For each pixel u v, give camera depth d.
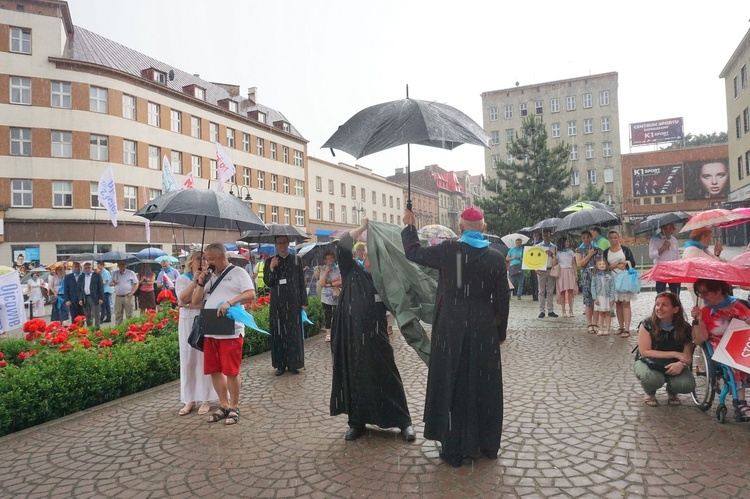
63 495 3.67
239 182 44.50
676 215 9.14
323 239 54.25
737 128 35.09
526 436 4.42
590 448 4.11
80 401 5.76
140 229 35.31
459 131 3.85
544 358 7.50
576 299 16.08
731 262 4.80
